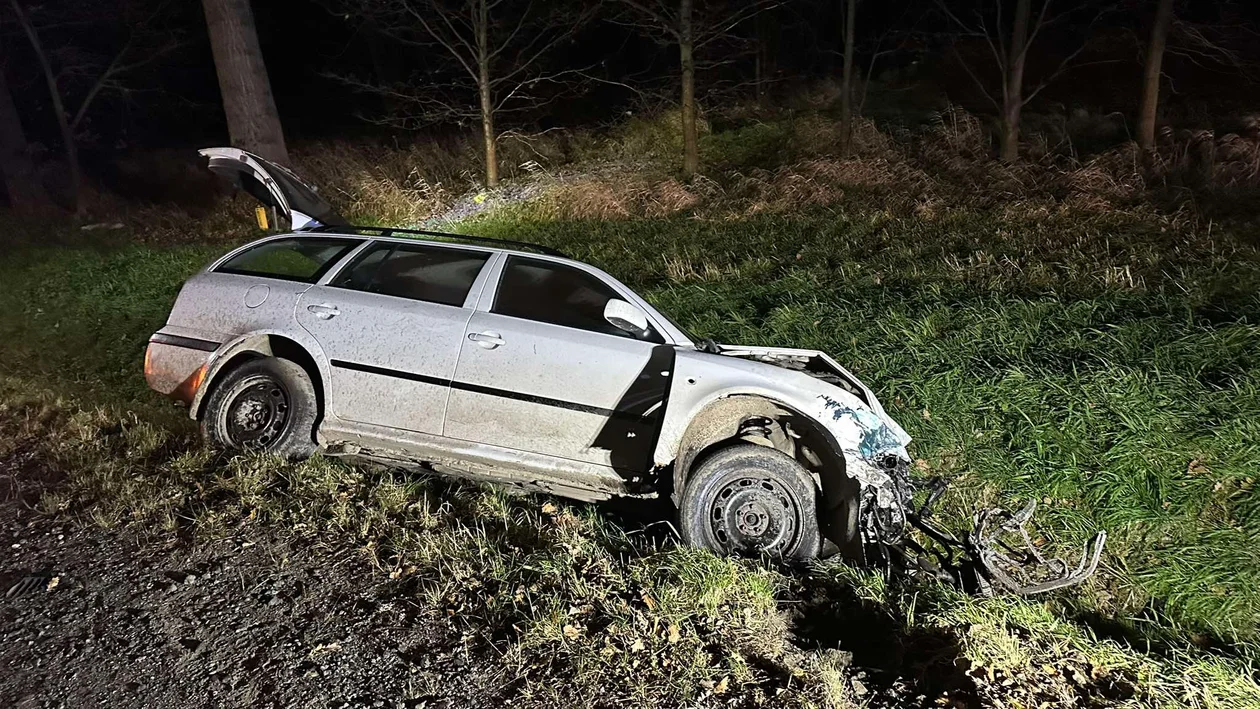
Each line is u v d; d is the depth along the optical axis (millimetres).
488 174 17406
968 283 8992
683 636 3832
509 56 21094
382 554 4438
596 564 4402
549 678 3525
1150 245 9680
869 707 3508
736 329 8273
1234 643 4816
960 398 6520
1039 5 20266
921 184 13555
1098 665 3941
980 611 4152
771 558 4684
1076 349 7090
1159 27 13805
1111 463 5852
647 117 19531
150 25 21547
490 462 5156
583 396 4984
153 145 25250
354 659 3613
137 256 12969
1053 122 16359
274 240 5926
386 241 5645
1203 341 6945
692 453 4992
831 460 4891
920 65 21094
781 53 22391
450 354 5105
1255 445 5719
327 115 27672
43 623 3783
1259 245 9633
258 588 4094
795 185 13680
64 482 5164
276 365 5383
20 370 7695
